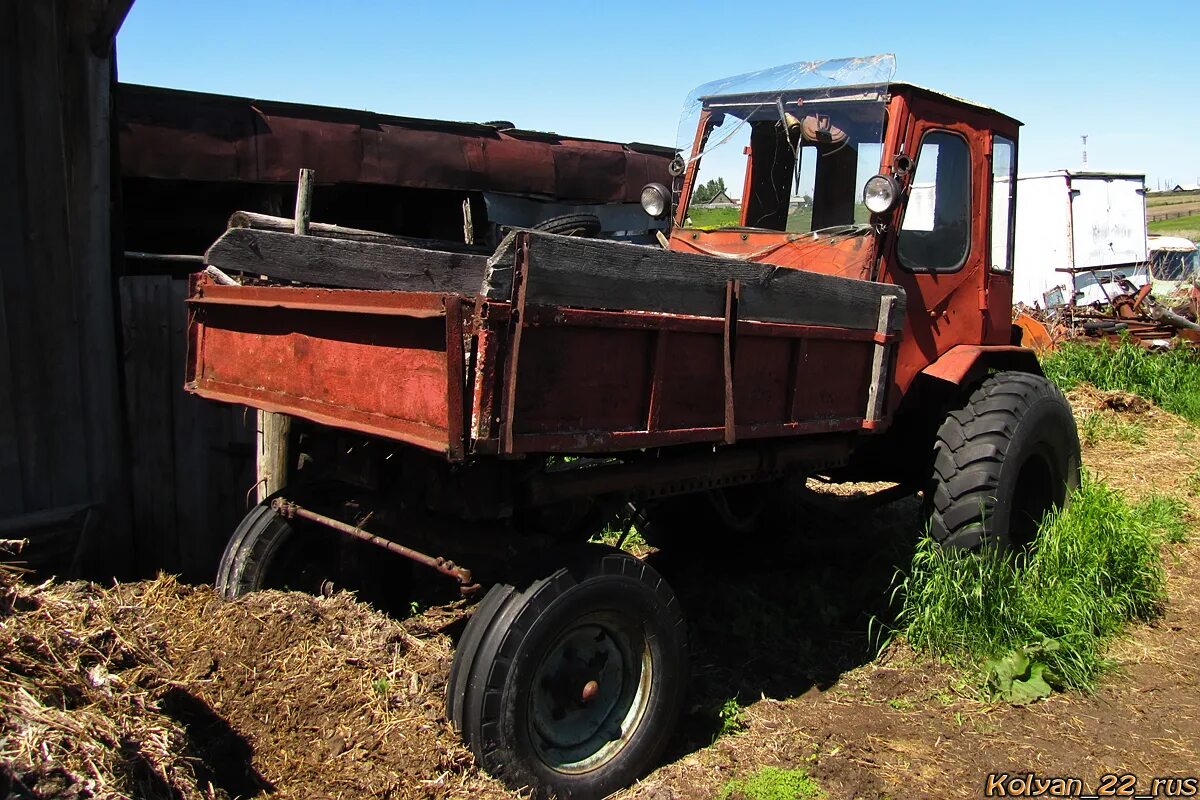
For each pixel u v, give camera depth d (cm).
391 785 257
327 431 340
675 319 288
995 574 420
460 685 274
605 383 275
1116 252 1919
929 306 446
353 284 372
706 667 391
